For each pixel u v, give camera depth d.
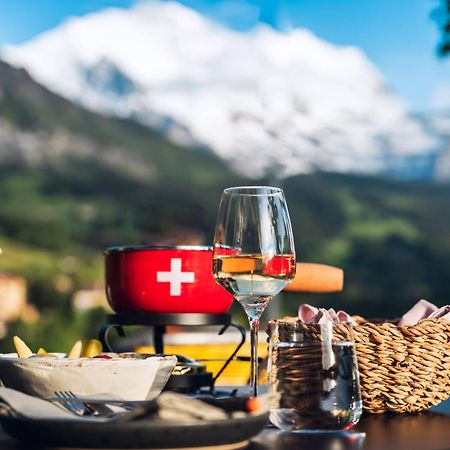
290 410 1.01
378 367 1.19
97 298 12.11
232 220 1.12
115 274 1.49
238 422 0.87
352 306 10.45
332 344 1.02
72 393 1.08
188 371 1.38
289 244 1.13
